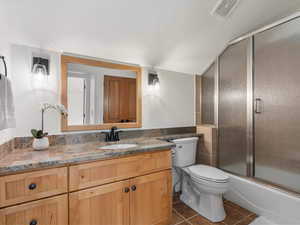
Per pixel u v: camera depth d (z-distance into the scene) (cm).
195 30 169
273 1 144
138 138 197
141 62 199
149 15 142
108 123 182
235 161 202
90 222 116
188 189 205
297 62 146
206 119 249
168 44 180
